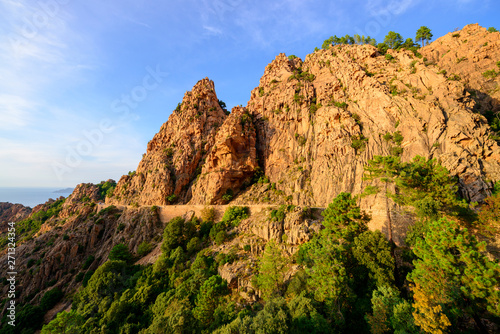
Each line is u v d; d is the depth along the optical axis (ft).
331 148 215.72
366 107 224.53
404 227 133.49
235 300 116.78
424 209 105.91
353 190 181.88
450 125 162.50
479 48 239.09
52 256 242.17
